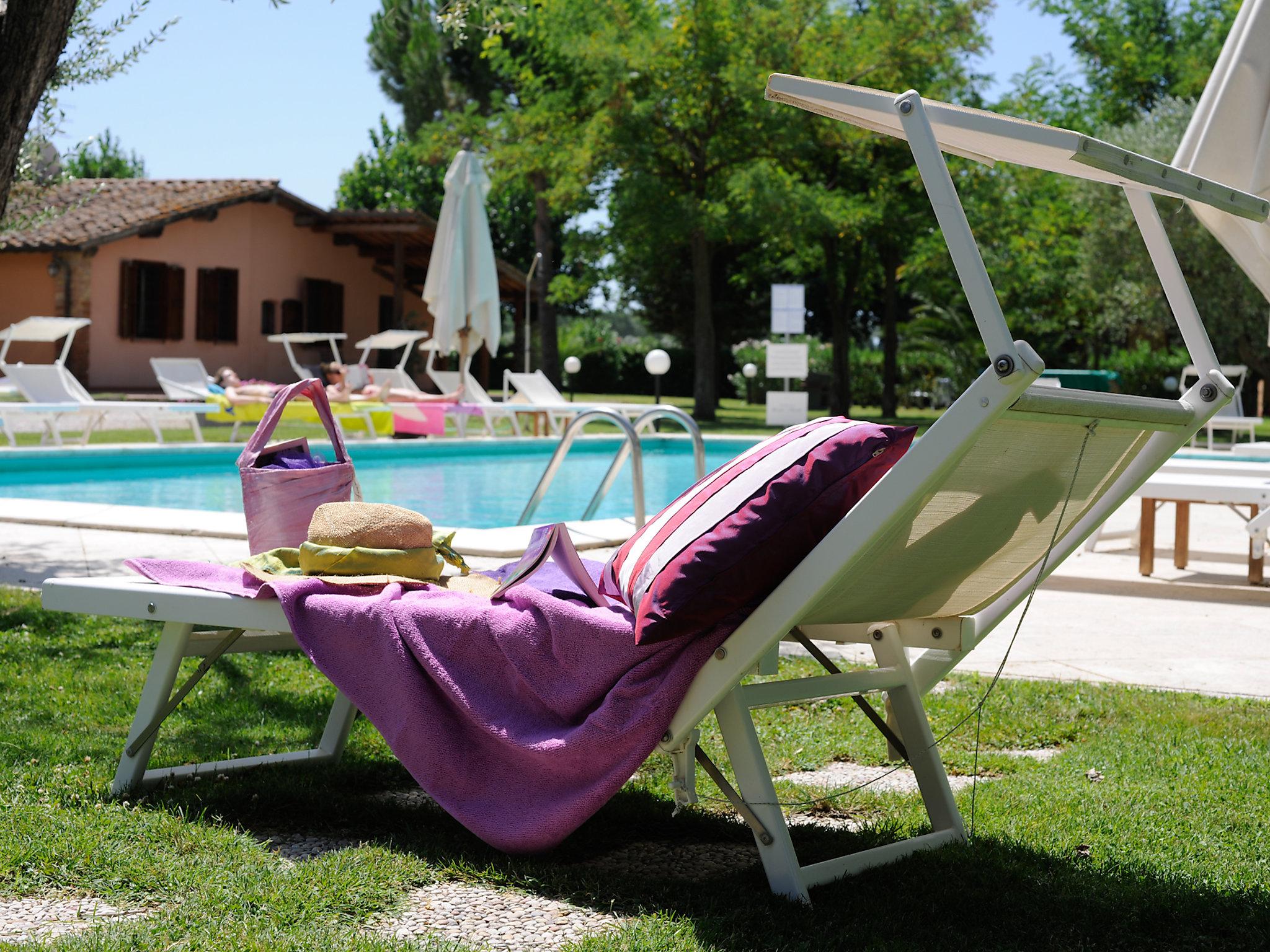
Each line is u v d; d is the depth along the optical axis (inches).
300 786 110.7
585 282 984.3
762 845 89.4
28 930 80.4
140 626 180.7
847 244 991.6
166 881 88.5
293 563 117.0
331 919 83.4
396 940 79.0
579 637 93.5
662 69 874.8
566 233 1010.1
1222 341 833.5
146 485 423.8
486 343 682.2
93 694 142.7
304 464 135.8
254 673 155.4
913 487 78.2
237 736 128.5
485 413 625.3
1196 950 81.2
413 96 1131.3
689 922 83.0
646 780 118.3
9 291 830.5
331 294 979.3
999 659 173.5
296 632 104.1
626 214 899.4
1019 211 1008.2
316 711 138.9
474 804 97.7
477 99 1134.4
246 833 100.0
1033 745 132.6
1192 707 144.7
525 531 254.1
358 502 124.2
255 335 920.3
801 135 860.6
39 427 603.8
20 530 273.3
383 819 105.3
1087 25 1202.6
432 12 1090.7
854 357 1214.3
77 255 803.4
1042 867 95.8
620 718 89.9
